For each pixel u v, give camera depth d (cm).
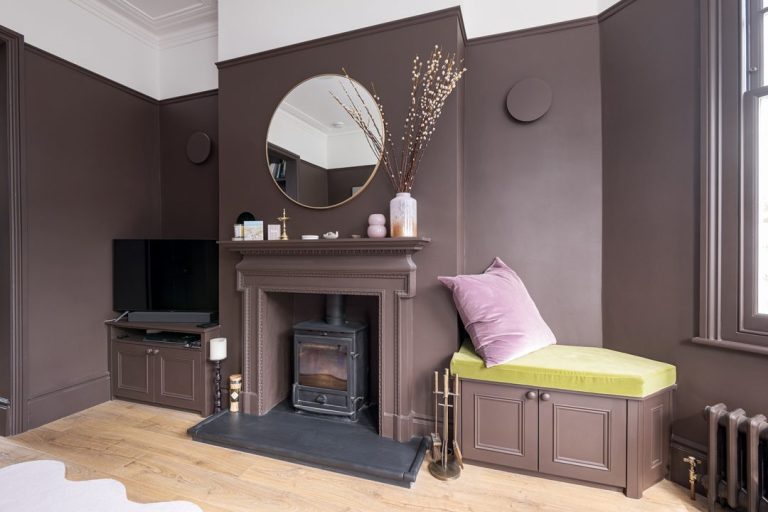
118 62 297
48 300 250
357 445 209
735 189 166
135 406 277
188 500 169
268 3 251
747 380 163
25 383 236
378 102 225
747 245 163
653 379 169
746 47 165
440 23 213
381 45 225
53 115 254
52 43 254
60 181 258
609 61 214
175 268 286
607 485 174
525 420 183
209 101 312
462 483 182
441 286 215
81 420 251
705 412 161
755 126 161
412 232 209
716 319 171
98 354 281
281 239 234
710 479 158
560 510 163
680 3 185
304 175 242
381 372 220
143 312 286
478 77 238
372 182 228
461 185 226
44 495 171
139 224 311
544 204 227
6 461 201
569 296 223
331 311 252
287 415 248
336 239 215
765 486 147
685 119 183
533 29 228
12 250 232
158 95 331
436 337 216
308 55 241
